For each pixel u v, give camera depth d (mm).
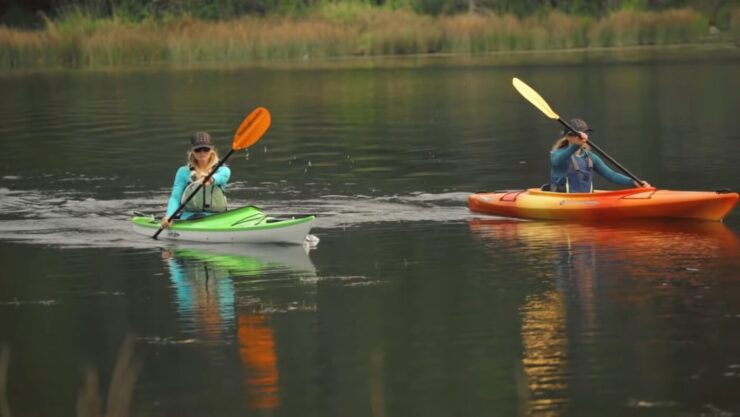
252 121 30859
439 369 18922
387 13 122688
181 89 78750
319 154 46906
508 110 62188
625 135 49969
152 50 109625
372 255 27922
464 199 36000
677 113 57625
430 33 113750
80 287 25219
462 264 26641
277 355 19891
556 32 115250
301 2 129000
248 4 128875
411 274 25703
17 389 18531
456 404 17297
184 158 46094
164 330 21609
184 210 30922
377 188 38281
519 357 19422
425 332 21000
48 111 66062
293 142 51000
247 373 18984
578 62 93938
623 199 31672
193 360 19734
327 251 28547
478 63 96625
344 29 113750
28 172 43250
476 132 53062
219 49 110312
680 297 22938
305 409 17281
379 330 21219
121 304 23609
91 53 107438
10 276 26422
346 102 68375
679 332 20547
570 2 130625
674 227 30531
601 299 22984
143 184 40094
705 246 27812
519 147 47438
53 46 106750
